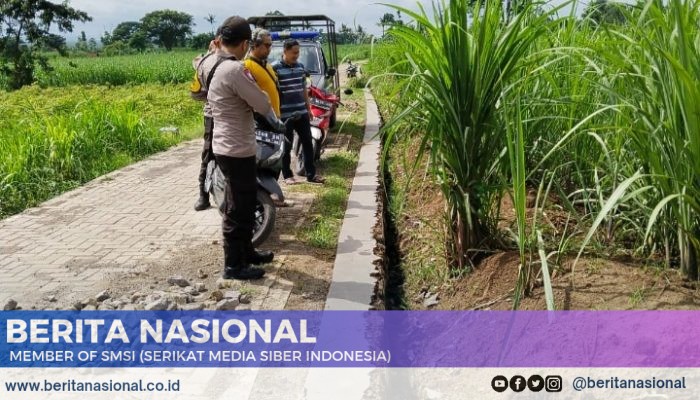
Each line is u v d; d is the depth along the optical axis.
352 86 20.66
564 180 5.06
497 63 3.84
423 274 4.93
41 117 11.61
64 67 34.31
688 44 2.97
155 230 6.06
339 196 6.99
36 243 5.73
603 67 3.96
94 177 8.78
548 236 4.41
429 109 3.89
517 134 3.27
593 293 3.50
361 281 4.58
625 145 3.82
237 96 4.38
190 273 4.89
